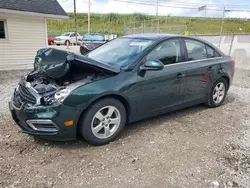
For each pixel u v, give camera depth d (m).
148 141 3.26
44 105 2.75
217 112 4.53
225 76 4.71
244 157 2.92
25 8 10.05
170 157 2.87
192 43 4.16
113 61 3.47
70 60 2.84
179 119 4.11
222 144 3.23
